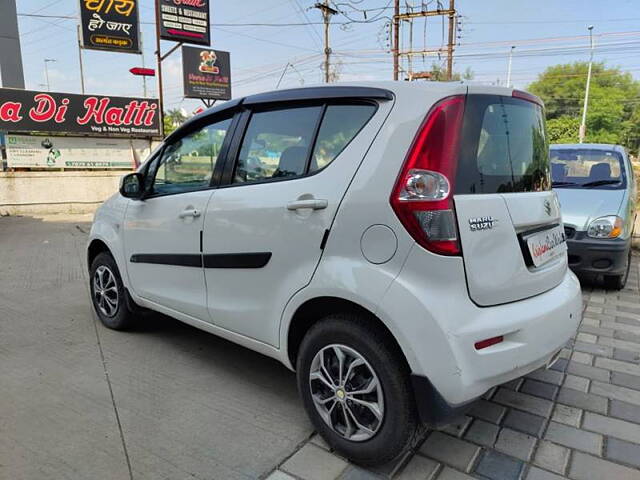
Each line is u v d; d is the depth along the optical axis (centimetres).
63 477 230
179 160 335
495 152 236
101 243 429
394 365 217
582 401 301
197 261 311
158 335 416
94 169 1336
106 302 426
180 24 1557
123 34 1373
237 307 286
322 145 250
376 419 227
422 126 215
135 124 1348
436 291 206
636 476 232
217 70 1919
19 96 1209
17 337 408
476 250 212
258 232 266
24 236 946
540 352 231
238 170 291
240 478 230
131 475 232
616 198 536
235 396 309
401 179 212
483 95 234
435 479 229
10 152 1239
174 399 304
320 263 236
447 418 211
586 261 515
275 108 279
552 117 6975
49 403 298
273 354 273
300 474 233
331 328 236
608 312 475
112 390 316
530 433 267
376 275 215
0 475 230
